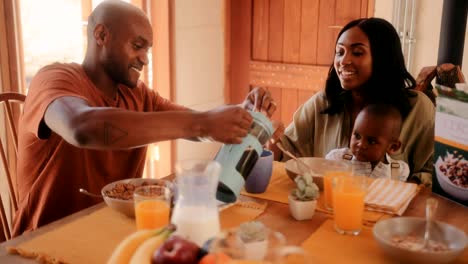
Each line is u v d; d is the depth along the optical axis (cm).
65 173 176
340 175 146
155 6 339
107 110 141
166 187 144
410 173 198
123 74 183
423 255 112
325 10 364
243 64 402
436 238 124
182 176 106
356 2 352
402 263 117
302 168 167
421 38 330
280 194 158
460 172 152
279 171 178
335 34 364
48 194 175
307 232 134
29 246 125
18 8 258
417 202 155
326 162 173
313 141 216
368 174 178
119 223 138
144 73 347
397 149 184
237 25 396
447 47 234
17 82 261
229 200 140
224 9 388
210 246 91
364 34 193
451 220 143
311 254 122
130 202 138
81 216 144
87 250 124
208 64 380
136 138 137
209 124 136
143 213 125
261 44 392
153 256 88
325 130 211
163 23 340
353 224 131
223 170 134
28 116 164
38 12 353
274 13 383
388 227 126
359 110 204
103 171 184
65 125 145
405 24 330
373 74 196
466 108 147
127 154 190
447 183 157
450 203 155
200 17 365
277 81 392
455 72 177
